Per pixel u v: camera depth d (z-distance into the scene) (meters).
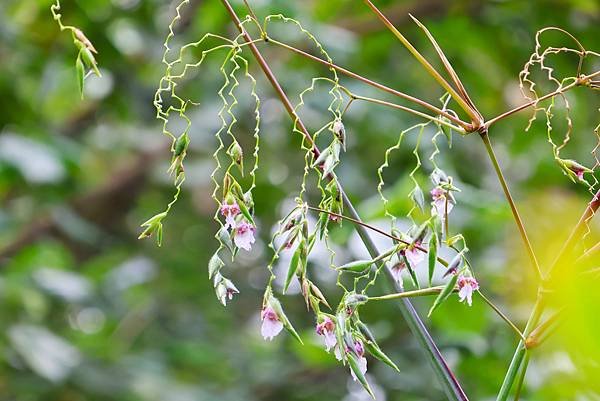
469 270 1.20
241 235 1.21
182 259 3.57
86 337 3.02
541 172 2.57
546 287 1.21
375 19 2.76
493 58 2.87
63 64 2.95
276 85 1.23
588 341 0.99
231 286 1.21
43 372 2.41
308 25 2.40
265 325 1.20
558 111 2.55
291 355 3.20
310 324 3.20
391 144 2.62
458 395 1.22
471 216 2.05
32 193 2.97
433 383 2.45
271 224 3.16
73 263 3.24
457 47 2.85
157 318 3.38
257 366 3.19
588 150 2.61
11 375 2.58
